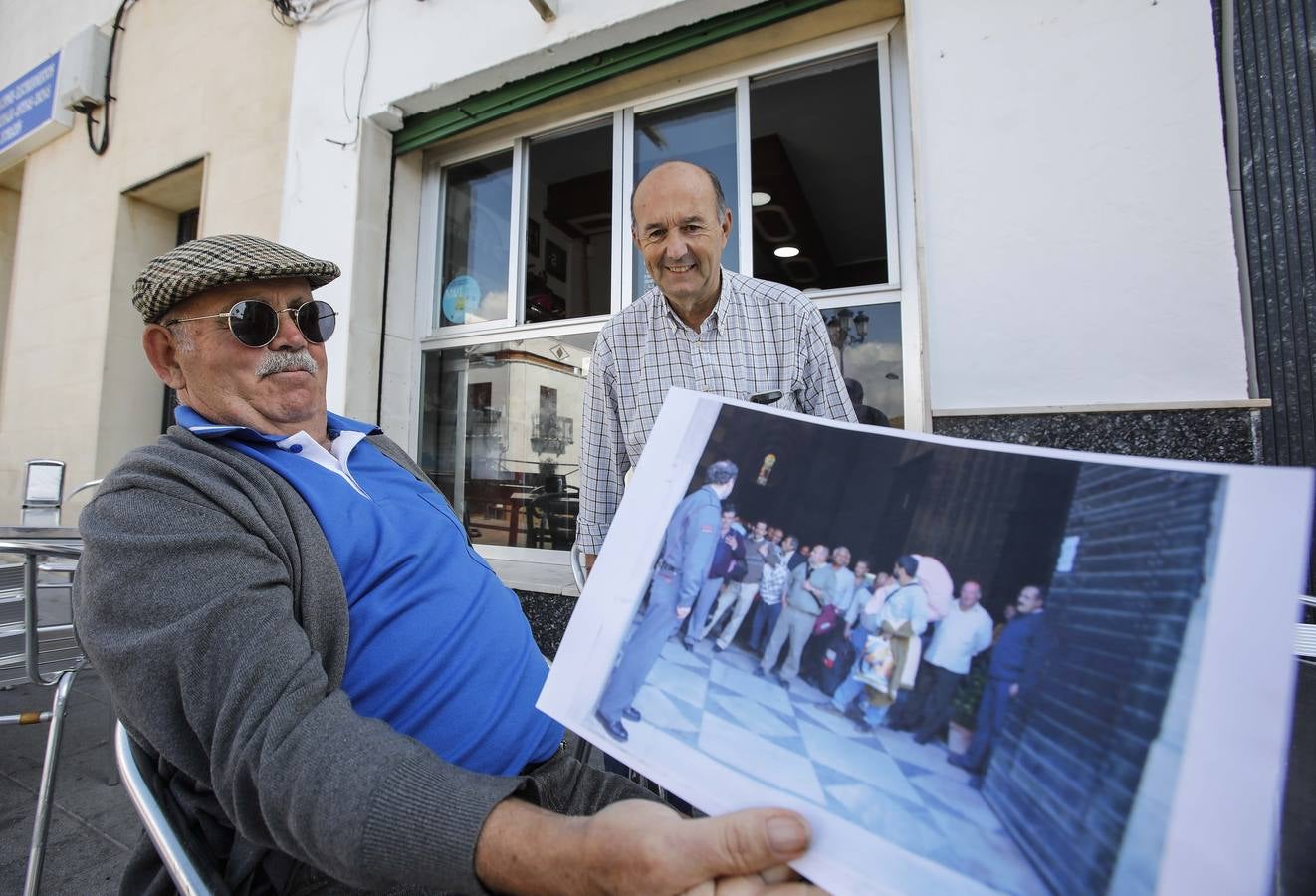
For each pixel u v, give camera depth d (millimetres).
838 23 1980
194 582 578
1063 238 1474
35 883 1113
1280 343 1414
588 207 2520
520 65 2354
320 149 2787
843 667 445
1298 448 1395
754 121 2193
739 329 1313
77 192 3959
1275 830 313
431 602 794
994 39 1555
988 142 1548
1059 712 380
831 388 1310
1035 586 420
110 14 3844
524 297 2658
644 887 379
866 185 2021
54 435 3859
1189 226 1381
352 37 2729
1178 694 356
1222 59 1433
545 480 2580
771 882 402
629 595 523
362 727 514
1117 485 425
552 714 481
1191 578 377
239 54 3150
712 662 476
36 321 4098
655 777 426
